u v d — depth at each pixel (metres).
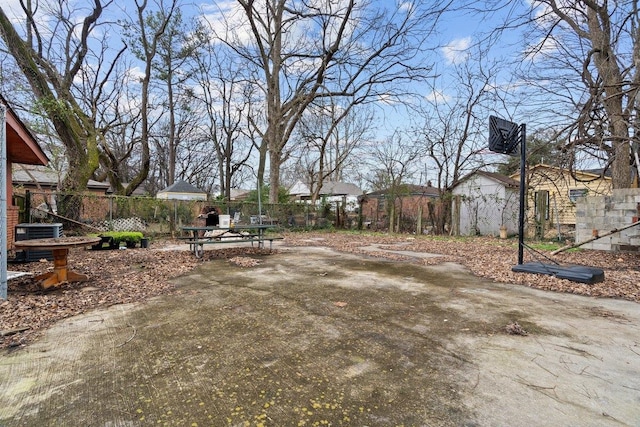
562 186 14.45
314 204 15.94
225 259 6.99
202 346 2.57
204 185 34.81
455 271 5.80
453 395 1.90
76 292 4.12
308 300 3.88
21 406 1.79
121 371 2.18
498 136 5.66
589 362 2.32
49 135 10.95
